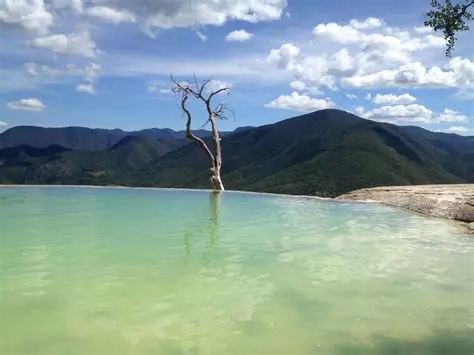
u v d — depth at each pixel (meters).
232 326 3.13
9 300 3.66
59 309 3.45
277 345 2.83
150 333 3.01
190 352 2.73
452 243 6.11
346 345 2.84
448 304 3.60
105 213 9.26
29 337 2.94
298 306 3.54
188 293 3.86
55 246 5.83
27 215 8.85
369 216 8.96
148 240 6.29
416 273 4.54
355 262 5.00
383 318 3.29
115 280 4.25
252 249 5.71
